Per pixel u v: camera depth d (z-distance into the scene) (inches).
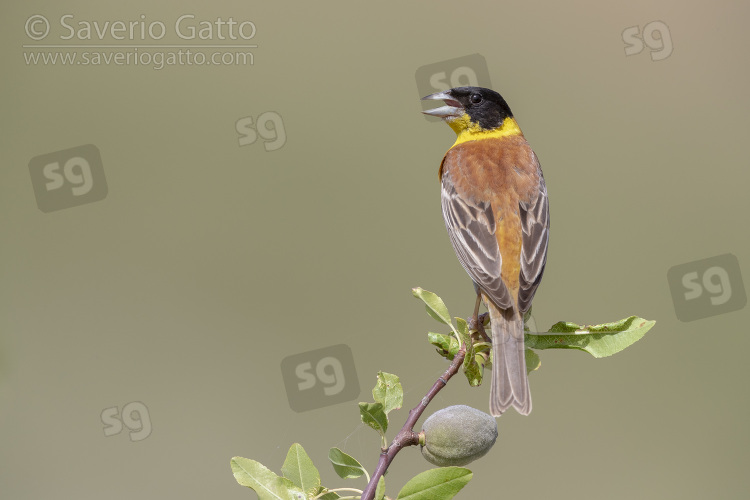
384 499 181.9
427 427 197.5
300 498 184.1
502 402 236.2
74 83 553.6
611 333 225.9
